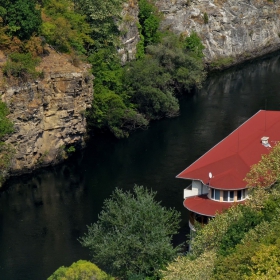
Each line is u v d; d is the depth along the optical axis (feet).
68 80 412.36
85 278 247.29
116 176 387.55
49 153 411.13
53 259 299.38
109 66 483.51
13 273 289.53
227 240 236.84
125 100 476.95
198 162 310.24
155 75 488.85
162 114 486.79
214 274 217.56
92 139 453.17
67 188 376.07
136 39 533.14
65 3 479.00
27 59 403.75
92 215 339.98
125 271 262.47
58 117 413.39
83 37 469.98
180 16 622.54
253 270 206.69
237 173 294.05
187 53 562.66
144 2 562.66
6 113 385.09
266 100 520.01
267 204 246.27
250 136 330.54
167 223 276.82
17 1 408.46
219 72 629.92
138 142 442.91
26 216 341.82
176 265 233.96
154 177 382.63
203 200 291.17
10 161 388.37
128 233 263.29
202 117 483.92
